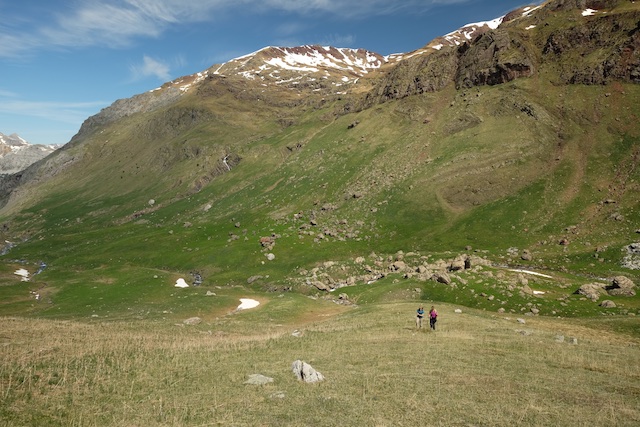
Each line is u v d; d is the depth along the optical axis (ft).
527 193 431.43
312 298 293.23
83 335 119.55
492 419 64.03
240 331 165.07
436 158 522.88
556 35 577.43
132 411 65.21
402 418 64.28
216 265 420.36
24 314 286.66
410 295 253.85
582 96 501.15
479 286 251.60
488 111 550.77
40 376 77.66
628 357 109.81
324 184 572.10
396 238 423.23
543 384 82.94
